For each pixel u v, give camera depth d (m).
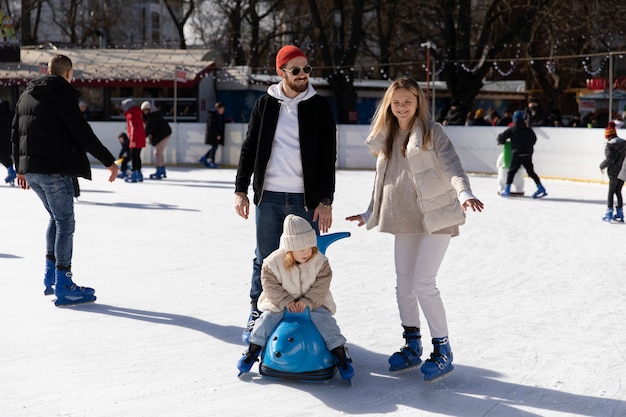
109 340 5.23
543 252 8.92
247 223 11.06
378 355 4.96
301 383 4.42
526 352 5.04
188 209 12.64
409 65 37.56
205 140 22.27
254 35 37.81
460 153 21.34
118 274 7.43
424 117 4.49
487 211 12.88
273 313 4.48
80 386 4.32
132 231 10.21
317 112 4.91
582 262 8.31
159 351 5.00
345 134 22.12
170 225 10.80
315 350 4.39
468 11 30.67
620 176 11.53
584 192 16.17
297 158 4.91
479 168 21.05
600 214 12.58
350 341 5.25
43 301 6.32
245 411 3.97
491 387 4.38
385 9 34.34
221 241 9.45
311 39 37.03
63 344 5.12
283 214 4.97
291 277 4.41
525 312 6.10
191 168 22.12
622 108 29.64
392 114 4.57
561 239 9.92
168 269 7.68
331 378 4.48
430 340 5.26
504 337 5.39
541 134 19.64
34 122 5.98
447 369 4.54
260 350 4.54
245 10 37.16
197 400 4.12
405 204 4.50
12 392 4.21
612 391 4.32
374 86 32.19
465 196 4.20
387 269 7.75
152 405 4.04
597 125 24.11
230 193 15.27
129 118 17.28
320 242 4.58
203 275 7.40
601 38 31.14
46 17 54.09
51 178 6.05
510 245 9.41
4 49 28.58
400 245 4.62
